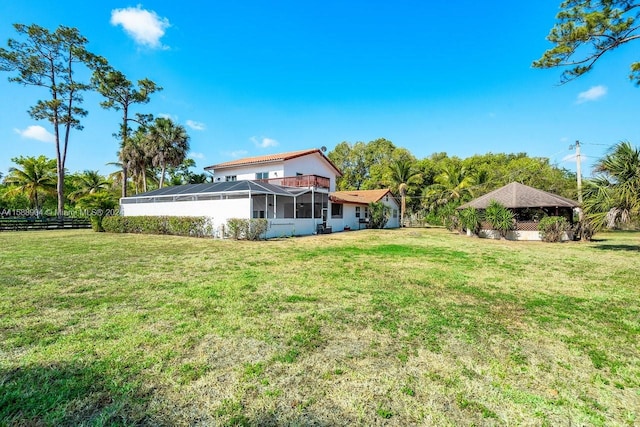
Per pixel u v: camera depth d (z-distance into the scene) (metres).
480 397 2.61
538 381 2.85
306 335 3.81
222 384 2.76
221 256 10.00
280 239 16.25
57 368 2.96
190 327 4.02
